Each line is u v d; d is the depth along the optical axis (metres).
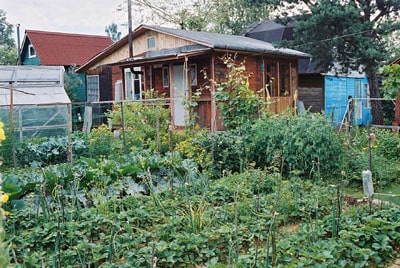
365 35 15.73
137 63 14.88
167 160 6.84
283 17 17.38
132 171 6.53
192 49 13.79
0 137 1.53
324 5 15.13
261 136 8.19
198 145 8.26
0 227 1.18
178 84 14.70
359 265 3.72
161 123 11.09
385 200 5.85
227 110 10.23
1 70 15.52
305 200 5.53
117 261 3.90
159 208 5.22
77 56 25.55
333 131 7.89
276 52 14.14
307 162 7.53
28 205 5.15
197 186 5.98
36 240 4.17
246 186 6.18
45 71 16.41
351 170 7.62
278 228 4.81
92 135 11.06
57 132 12.53
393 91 6.55
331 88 20.27
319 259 3.63
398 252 4.21
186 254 4.03
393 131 11.64
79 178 5.80
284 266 3.50
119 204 5.37
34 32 26.22
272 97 14.30
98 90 21.05
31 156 9.90
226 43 13.02
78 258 3.83
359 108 18.05
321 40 16.11
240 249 4.09
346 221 4.60
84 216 4.75
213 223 4.71
